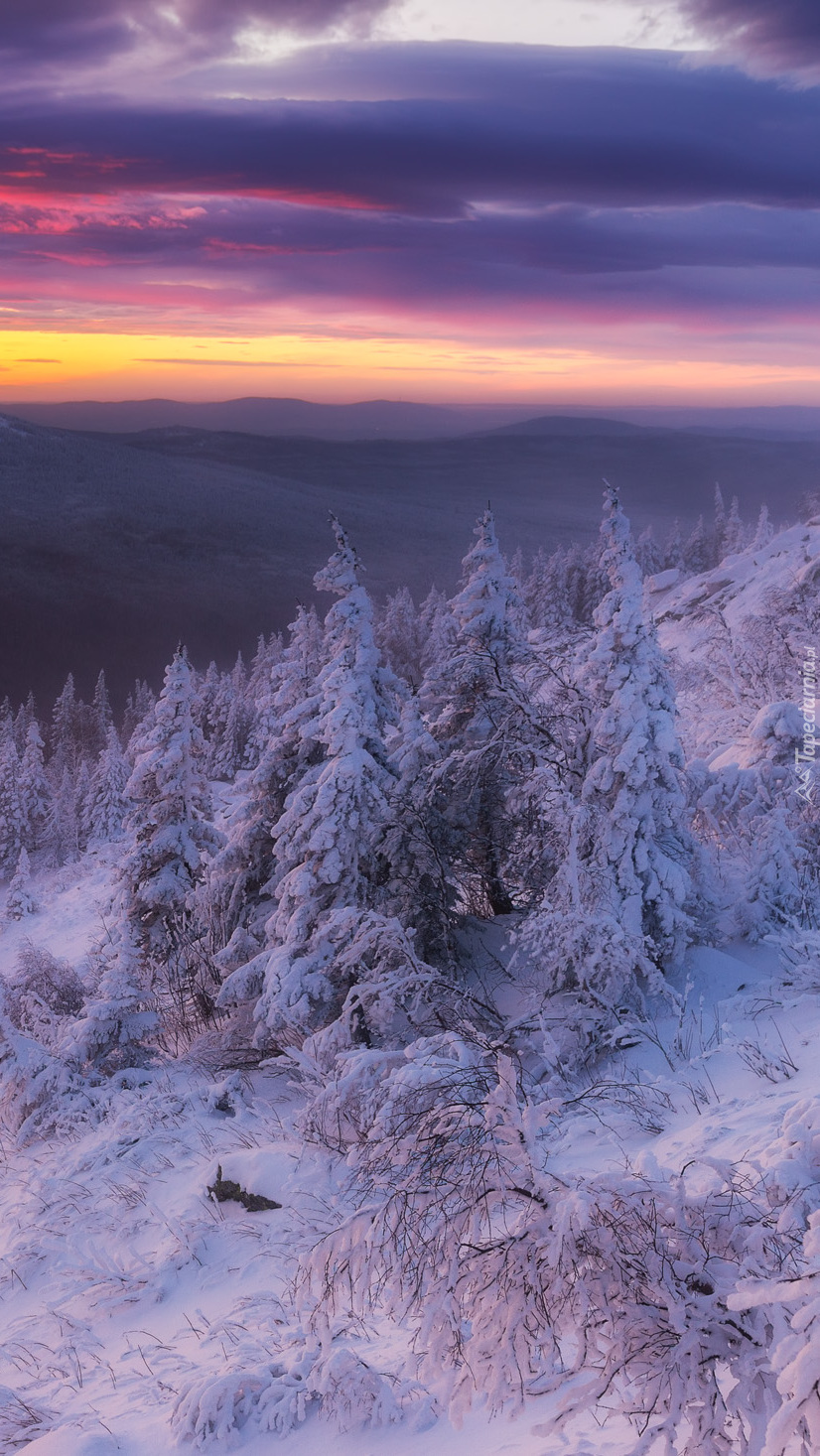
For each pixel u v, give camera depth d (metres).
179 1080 15.32
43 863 70.38
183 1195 10.71
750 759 17.84
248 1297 8.07
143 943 20.94
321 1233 8.28
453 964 15.27
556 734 14.98
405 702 16.48
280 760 18.12
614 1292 4.16
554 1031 11.71
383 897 15.54
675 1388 3.88
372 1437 5.65
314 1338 6.41
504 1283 4.34
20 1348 8.79
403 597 80.69
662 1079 9.41
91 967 22.30
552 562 87.81
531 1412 5.24
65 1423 6.88
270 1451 5.89
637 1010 12.01
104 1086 15.12
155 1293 8.92
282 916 15.87
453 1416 4.45
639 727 13.03
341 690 15.71
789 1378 2.94
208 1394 6.29
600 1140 8.46
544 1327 4.39
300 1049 14.67
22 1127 14.64
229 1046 16.23
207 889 19.03
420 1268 4.58
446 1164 4.83
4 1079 14.95
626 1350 4.12
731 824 17.56
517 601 17.39
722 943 13.98
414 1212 4.71
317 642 18.17
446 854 16.16
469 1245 4.47
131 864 20.81
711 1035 10.75
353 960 13.55
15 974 21.62
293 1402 6.10
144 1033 15.95
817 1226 3.20
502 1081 4.70
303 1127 10.07
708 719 24.67
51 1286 9.88
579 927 11.95
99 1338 8.52
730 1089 8.70
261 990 15.84
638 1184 4.32
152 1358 7.70
